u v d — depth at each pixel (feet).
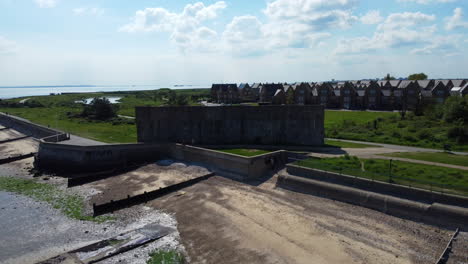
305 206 92.32
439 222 75.36
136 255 73.10
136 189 116.06
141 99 568.82
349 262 66.23
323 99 389.19
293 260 68.23
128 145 149.18
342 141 161.48
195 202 101.96
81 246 78.18
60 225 89.97
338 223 81.61
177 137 169.17
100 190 117.70
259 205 95.55
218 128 164.45
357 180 93.66
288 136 156.87
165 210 98.22
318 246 72.54
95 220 92.84
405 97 320.70
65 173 143.95
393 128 183.83
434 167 98.84
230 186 113.60
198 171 131.03
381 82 383.24
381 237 73.87
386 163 104.99
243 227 83.15
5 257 74.18
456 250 65.87
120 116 325.83
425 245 69.36
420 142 146.61
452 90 304.50
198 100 536.42
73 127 249.55
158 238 80.64
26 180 134.00
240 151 140.36
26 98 574.97
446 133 152.05
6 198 111.45
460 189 77.71
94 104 320.09
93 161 143.64
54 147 151.33
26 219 94.07
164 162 148.15
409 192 84.02
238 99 504.02
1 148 208.33
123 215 95.86
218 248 74.43
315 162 107.55
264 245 74.33
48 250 77.00
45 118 309.01
